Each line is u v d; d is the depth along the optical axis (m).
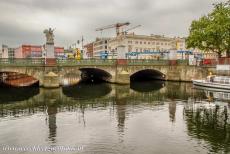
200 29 67.19
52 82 55.09
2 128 25.28
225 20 62.16
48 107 35.56
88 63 60.56
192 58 73.19
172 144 20.44
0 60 51.44
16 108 34.81
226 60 62.38
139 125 25.97
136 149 19.47
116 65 64.38
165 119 28.36
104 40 162.25
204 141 21.05
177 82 69.38
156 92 49.97
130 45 134.38
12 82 67.62
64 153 18.83
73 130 24.44
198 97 43.41
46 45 55.19
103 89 55.25
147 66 68.69
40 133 23.55
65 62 57.53
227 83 50.84
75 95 46.50
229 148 19.53
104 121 27.72
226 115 30.06
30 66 54.03
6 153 18.91
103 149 19.52
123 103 38.50
